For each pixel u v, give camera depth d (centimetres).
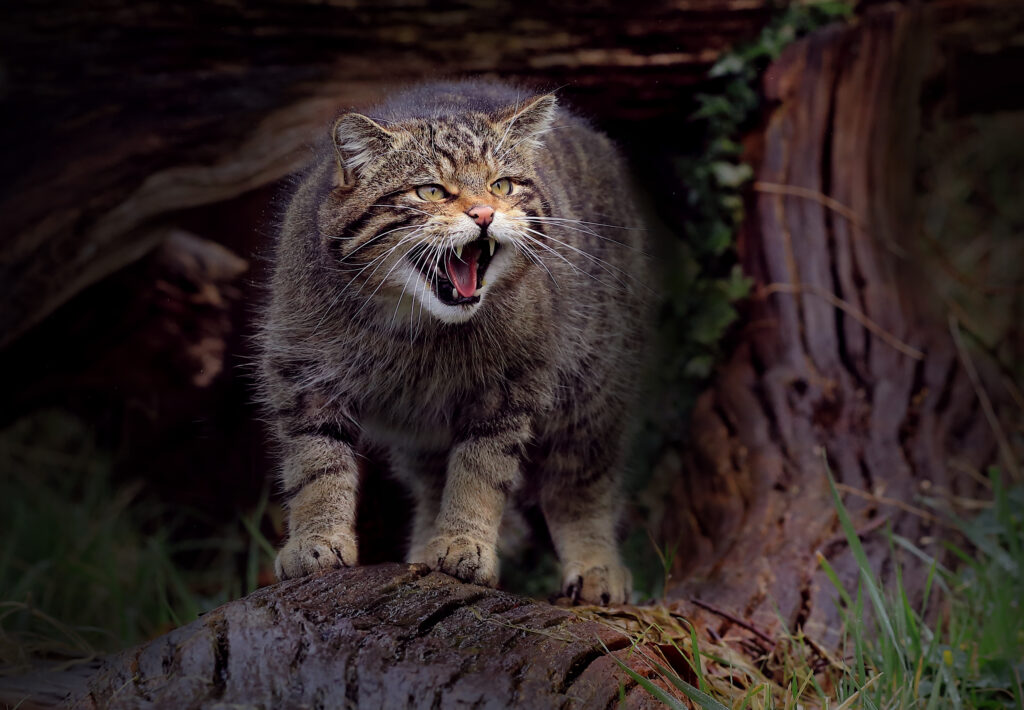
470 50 802
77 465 903
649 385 789
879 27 902
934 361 802
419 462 596
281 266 535
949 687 487
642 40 832
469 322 514
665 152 912
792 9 895
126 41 771
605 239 617
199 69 779
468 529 501
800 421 759
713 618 574
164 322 820
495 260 513
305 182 557
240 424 840
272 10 775
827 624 587
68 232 730
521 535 810
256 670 392
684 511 757
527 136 526
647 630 468
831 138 882
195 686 390
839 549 648
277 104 766
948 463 734
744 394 797
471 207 495
